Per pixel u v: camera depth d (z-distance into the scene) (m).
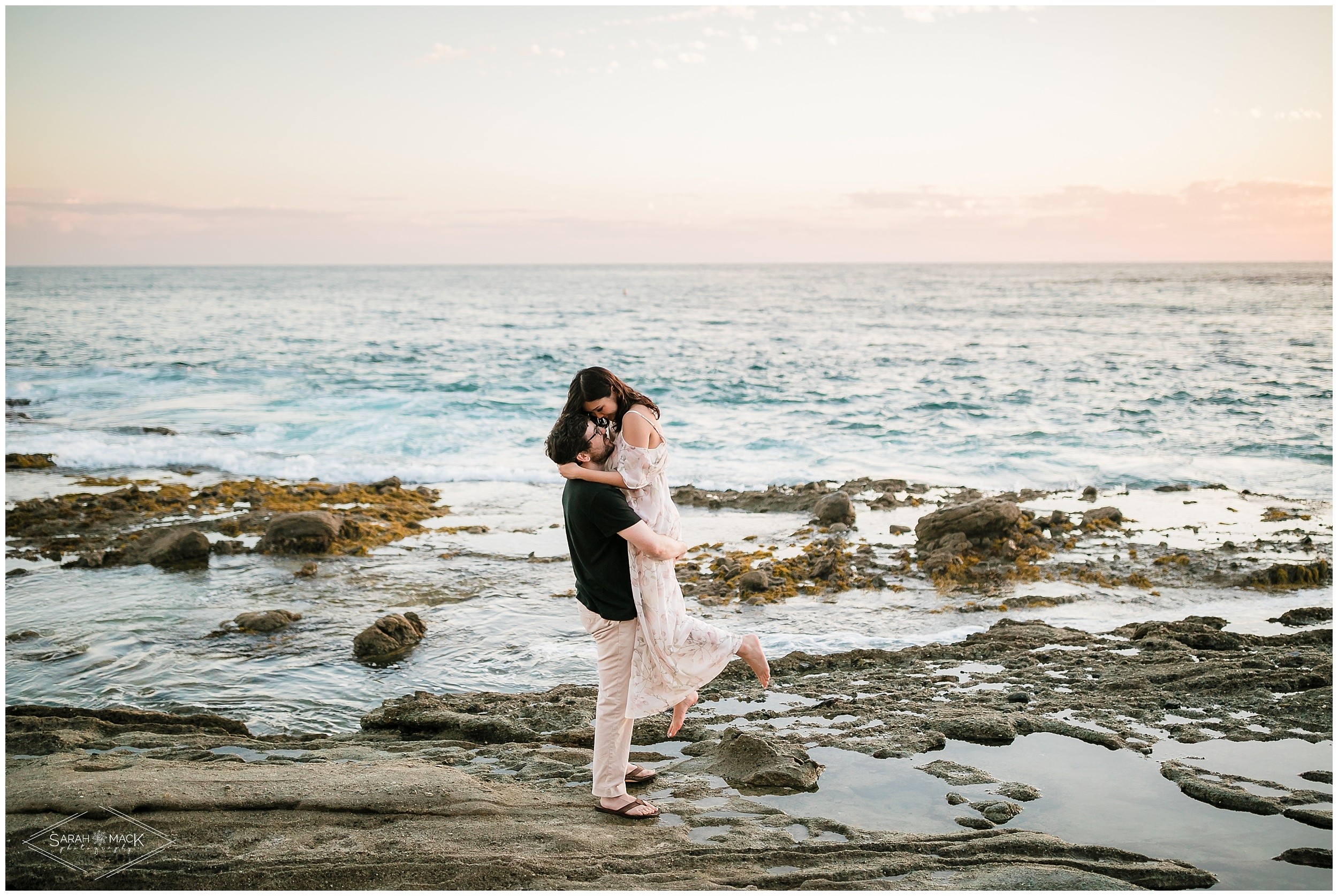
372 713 5.62
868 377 26.67
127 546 10.11
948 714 5.18
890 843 3.55
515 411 21.22
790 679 6.16
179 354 33.34
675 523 3.93
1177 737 4.81
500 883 3.20
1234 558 9.70
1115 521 11.54
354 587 8.95
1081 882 3.24
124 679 6.61
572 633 7.59
